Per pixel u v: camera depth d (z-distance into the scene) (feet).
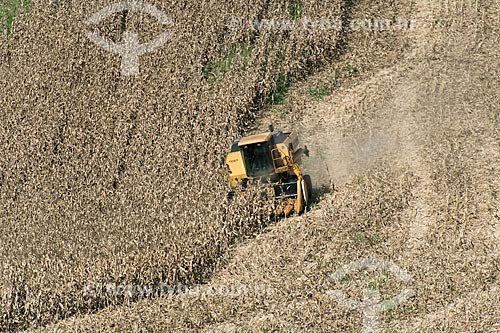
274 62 439.22
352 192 304.09
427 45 459.73
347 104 409.28
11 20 516.32
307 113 405.80
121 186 344.08
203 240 278.87
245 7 487.20
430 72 429.38
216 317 232.12
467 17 488.44
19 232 309.42
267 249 269.44
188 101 410.52
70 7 517.96
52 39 484.33
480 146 343.05
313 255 258.57
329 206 293.43
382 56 451.94
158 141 380.58
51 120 408.67
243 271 261.03
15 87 443.32
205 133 376.27
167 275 264.31
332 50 450.71
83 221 311.27
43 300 256.32
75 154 380.58
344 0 501.56
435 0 513.04
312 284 240.53
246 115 403.34
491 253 249.55
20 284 260.21
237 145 313.12
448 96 400.47
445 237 260.42
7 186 355.97
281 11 482.28
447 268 240.53
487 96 395.34
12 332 251.60
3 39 493.36
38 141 387.96
